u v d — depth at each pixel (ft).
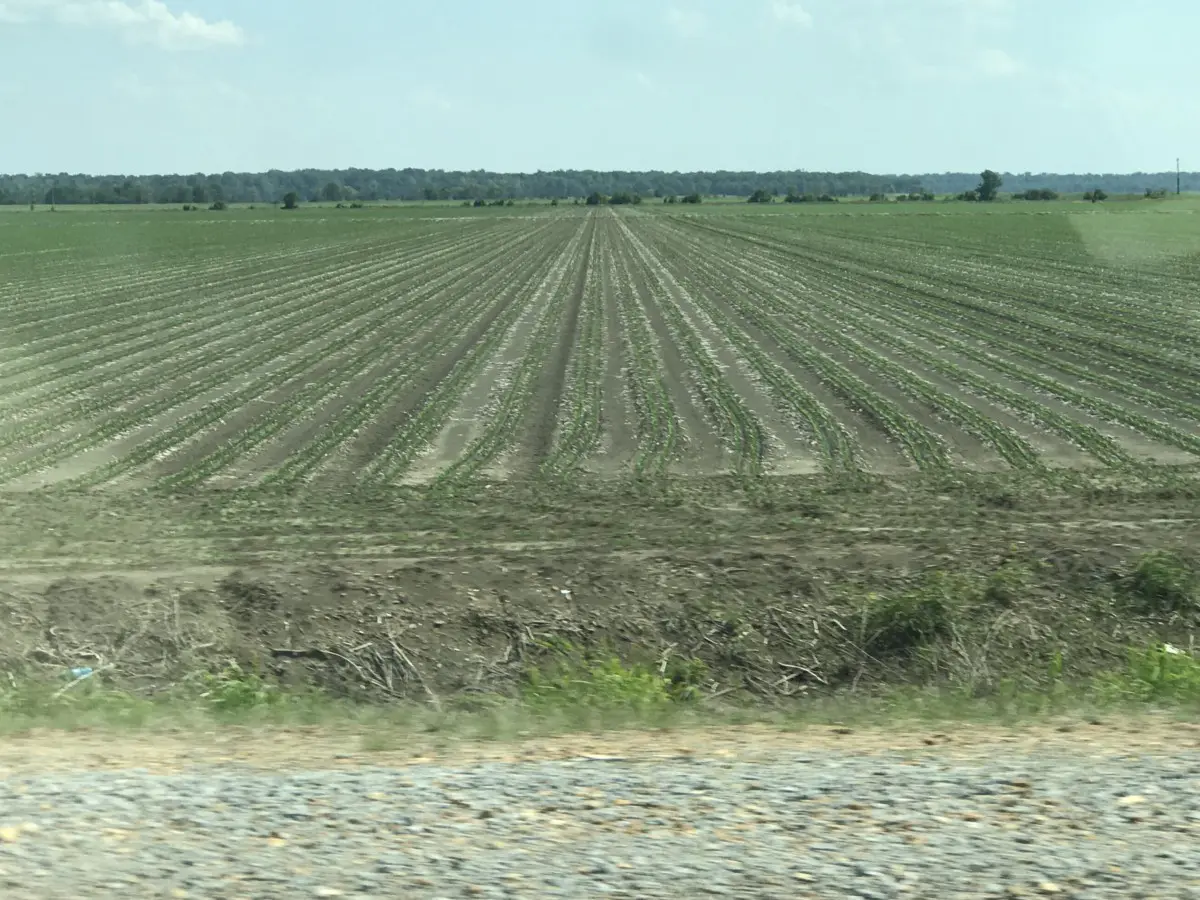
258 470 73.72
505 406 92.48
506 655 46.11
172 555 54.19
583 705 35.65
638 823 18.57
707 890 16.11
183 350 125.08
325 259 256.32
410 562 52.80
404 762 23.02
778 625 47.47
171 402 96.07
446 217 514.27
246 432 84.28
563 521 60.59
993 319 144.05
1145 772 21.33
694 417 88.07
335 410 92.02
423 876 16.56
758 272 213.46
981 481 68.59
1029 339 126.52
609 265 231.50
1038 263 230.27
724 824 18.49
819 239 314.35
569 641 46.57
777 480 69.67
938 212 499.92
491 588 48.65
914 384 99.09
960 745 24.31
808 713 30.91
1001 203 637.71
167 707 35.32
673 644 46.78
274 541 56.75
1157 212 464.24
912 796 19.84
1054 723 27.25
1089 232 332.19
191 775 21.79
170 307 165.27
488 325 142.51
